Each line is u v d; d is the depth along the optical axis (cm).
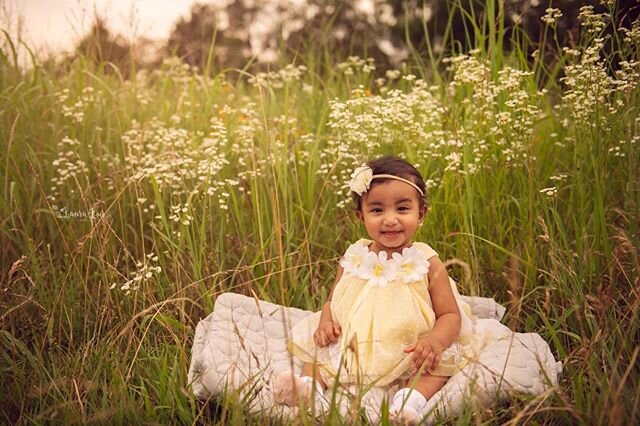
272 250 378
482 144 391
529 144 381
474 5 650
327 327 307
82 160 452
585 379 267
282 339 325
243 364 298
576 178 365
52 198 391
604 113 356
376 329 292
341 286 315
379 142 418
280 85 542
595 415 236
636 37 353
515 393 265
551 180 404
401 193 303
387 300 299
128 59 608
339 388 280
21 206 424
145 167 397
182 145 436
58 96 511
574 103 369
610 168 368
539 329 327
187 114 505
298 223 417
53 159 458
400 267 304
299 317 337
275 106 507
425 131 438
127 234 427
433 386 280
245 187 411
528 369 278
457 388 271
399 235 305
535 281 350
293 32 808
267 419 254
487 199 393
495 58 425
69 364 297
